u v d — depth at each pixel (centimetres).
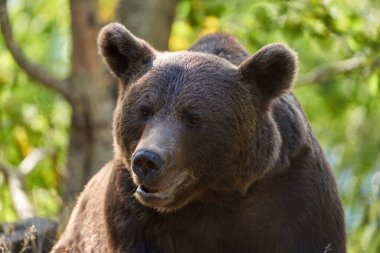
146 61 1080
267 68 1057
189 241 1098
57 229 1393
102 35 1100
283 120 1087
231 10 2094
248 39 2036
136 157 969
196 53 1070
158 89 1025
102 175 1222
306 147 1095
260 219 1087
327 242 1092
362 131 2331
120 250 1090
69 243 1252
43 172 2042
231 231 1095
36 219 1409
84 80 1786
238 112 1037
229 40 1161
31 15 2452
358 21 1877
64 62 2536
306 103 2541
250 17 2039
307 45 2312
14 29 2441
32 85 2195
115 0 2098
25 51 2495
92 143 1794
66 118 2284
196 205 1070
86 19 1789
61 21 2439
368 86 1994
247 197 1070
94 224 1184
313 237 1087
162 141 989
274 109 1088
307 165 1088
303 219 1083
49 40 2558
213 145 1027
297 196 1080
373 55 1809
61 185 1855
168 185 1001
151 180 979
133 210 1077
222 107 1027
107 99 1798
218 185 1048
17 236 1345
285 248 1095
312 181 1088
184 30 2097
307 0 1820
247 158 1045
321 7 1811
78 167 1791
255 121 1051
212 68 1046
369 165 2195
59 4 2402
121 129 1043
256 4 1998
